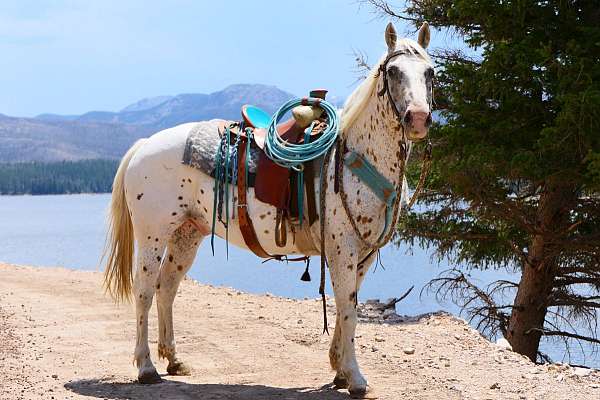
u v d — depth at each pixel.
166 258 6.79
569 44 9.88
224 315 9.91
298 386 6.33
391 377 6.63
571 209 11.54
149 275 6.41
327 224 5.80
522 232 12.69
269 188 5.98
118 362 7.29
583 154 9.68
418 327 9.00
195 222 6.53
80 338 8.45
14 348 7.74
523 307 12.08
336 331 6.22
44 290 12.38
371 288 24.27
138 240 6.50
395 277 27.64
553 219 11.62
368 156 5.72
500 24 10.64
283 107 6.23
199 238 6.77
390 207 5.75
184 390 6.11
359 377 5.82
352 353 5.85
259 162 6.11
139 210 6.44
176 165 6.39
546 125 10.45
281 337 8.53
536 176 9.88
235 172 6.14
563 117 9.21
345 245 5.76
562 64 9.76
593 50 9.99
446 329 8.88
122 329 9.03
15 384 6.21
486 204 11.33
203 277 28.30
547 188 11.46
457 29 12.31
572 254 12.14
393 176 5.73
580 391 6.26
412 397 5.92
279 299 11.56
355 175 5.71
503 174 10.64
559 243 11.32
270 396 5.92
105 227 6.78
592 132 9.23
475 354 7.60
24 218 153.75
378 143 5.67
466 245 12.77
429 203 12.88
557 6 10.76
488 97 10.94
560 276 12.28
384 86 5.53
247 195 6.12
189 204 6.46
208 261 40.94
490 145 10.34
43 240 70.75
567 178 9.97
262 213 6.06
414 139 5.25
